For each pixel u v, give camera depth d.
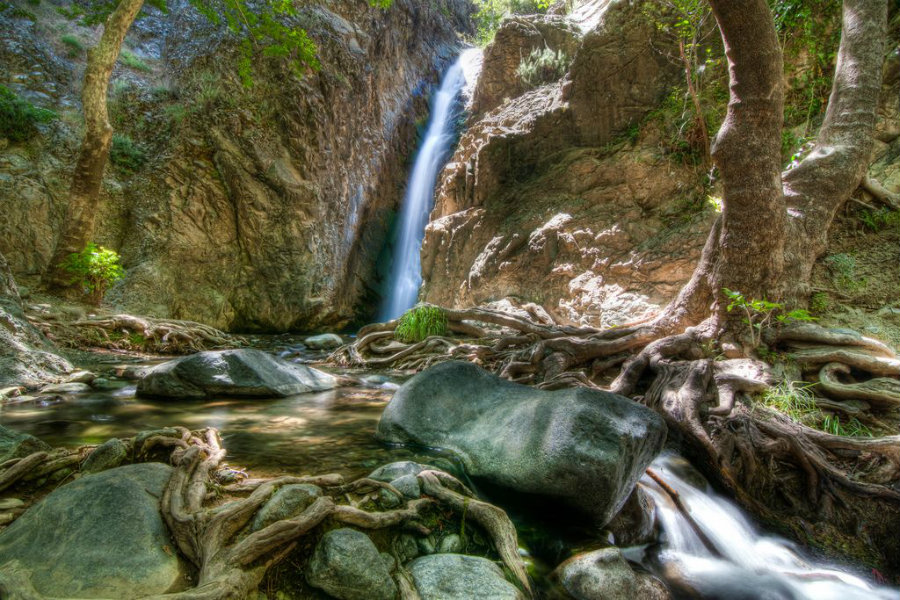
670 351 5.33
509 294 10.59
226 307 11.73
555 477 2.65
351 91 14.09
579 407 2.86
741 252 5.44
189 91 12.13
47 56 11.66
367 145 15.12
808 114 8.24
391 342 8.37
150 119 12.10
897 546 3.32
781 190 5.42
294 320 12.38
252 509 2.07
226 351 5.10
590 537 2.70
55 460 2.50
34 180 10.11
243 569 1.79
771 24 5.04
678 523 3.15
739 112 5.32
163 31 14.09
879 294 6.17
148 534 1.91
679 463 3.85
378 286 15.75
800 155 7.59
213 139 11.76
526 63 13.93
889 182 7.18
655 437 2.98
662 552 2.92
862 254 6.56
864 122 6.72
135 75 12.60
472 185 12.59
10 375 4.56
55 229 10.13
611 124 10.72
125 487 2.09
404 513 2.29
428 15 20.17
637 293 8.69
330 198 13.31
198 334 8.59
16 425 3.45
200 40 12.71
